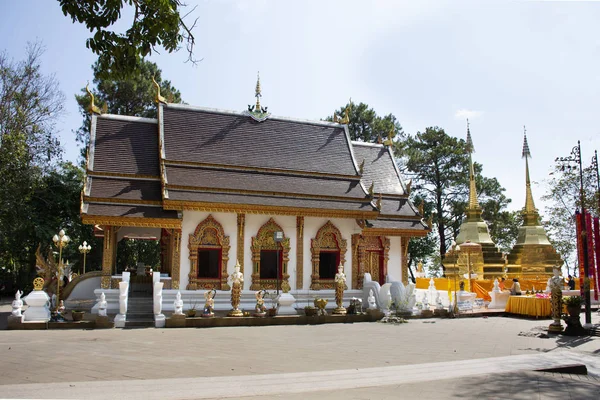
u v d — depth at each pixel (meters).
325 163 32.03
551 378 11.84
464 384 10.88
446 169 55.53
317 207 28.03
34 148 37.72
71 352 14.17
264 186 28.36
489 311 28.31
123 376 11.12
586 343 18.12
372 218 29.30
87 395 9.27
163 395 9.37
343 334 19.53
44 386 9.95
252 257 27.36
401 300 27.02
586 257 22.31
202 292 25.52
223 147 29.67
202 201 25.31
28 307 20.44
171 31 10.78
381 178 34.34
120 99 48.03
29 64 38.06
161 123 28.92
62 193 41.50
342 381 10.97
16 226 35.94
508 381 11.28
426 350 15.78
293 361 13.47
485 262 40.41
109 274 24.84
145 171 27.36
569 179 38.62
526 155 44.56
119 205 25.11
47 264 26.28
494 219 54.72
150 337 17.84
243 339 17.75
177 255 25.77
